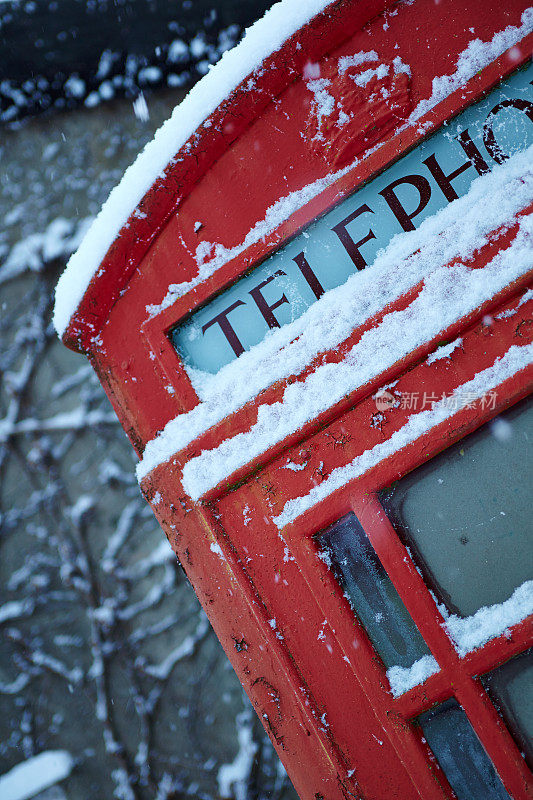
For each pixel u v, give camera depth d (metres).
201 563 1.44
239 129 1.39
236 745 2.84
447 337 1.33
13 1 2.56
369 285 1.36
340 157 1.37
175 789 2.83
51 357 3.27
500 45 1.32
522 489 1.34
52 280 3.29
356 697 1.37
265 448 1.39
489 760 1.36
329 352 1.37
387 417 1.35
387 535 1.36
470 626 1.34
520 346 1.31
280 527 1.40
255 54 1.36
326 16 1.34
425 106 1.34
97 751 2.90
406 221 1.36
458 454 1.36
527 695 1.34
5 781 2.84
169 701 2.92
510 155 1.33
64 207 3.28
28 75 2.92
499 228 1.32
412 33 1.34
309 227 1.39
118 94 3.08
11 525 3.15
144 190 1.42
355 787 1.37
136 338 1.47
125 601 3.03
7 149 3.32
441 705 1.37
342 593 1.38
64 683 2.99
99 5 2.60
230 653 1.43
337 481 1.37
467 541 1.36
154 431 1.47
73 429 3.19
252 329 1.42
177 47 2.79
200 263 1.43
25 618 3.06
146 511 3.10
